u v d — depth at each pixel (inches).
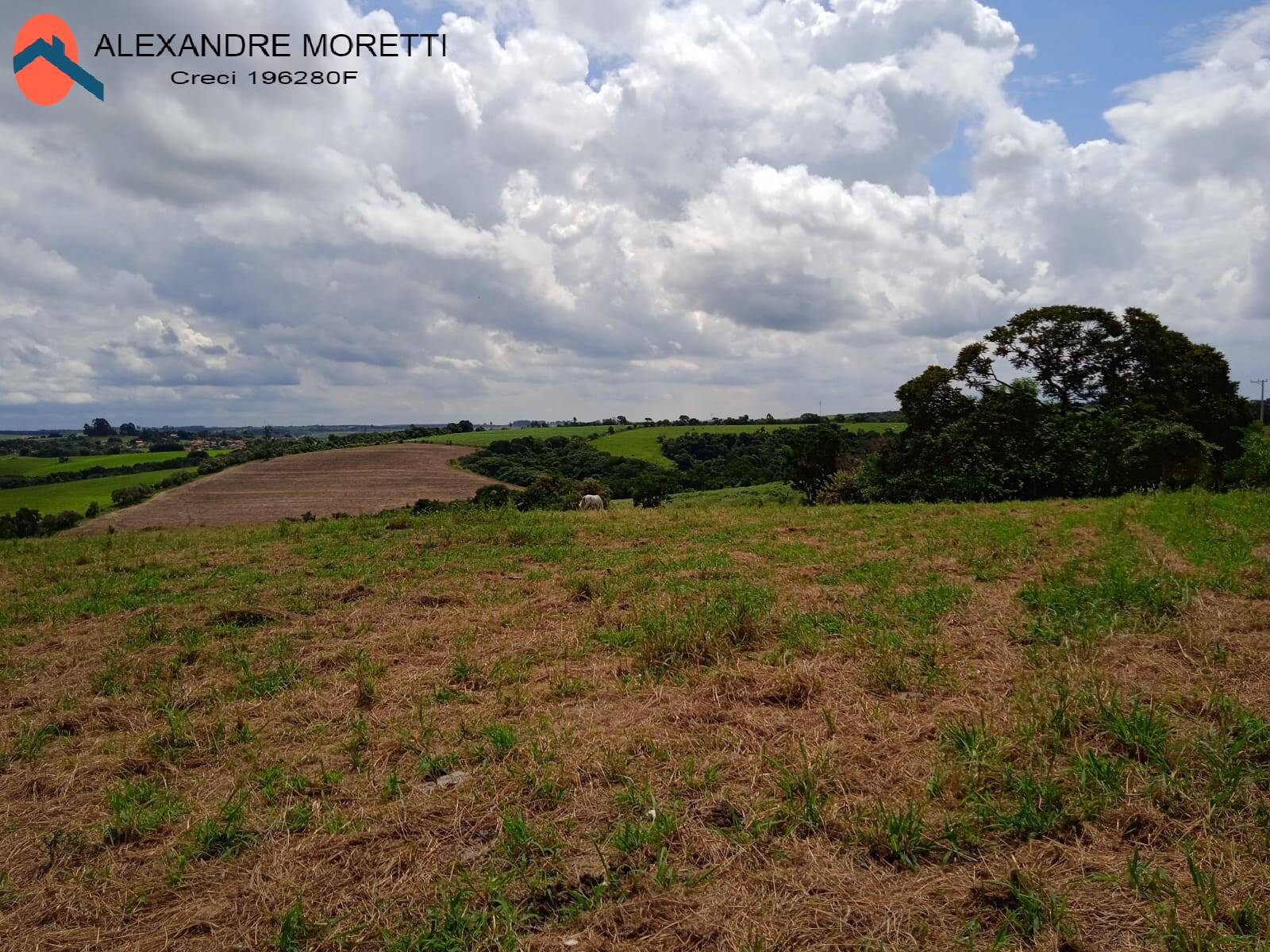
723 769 150.6
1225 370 1062.4
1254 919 100.7
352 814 138.7
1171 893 106.7
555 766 152.6
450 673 220.5
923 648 217.3
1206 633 214.7
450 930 105.3
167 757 167.3
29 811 147.8
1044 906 105.0
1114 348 1077.8
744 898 110.4
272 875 120.5
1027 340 1111.0
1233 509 466.3
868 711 175.0
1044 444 994.7
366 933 105.3
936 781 139.1
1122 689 178.4
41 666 244.2
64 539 628.1
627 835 124.2
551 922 106.7
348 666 232.5
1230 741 146.6
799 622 254.4
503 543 479.2
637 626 258.7
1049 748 151.3
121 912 113.5
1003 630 236.2
